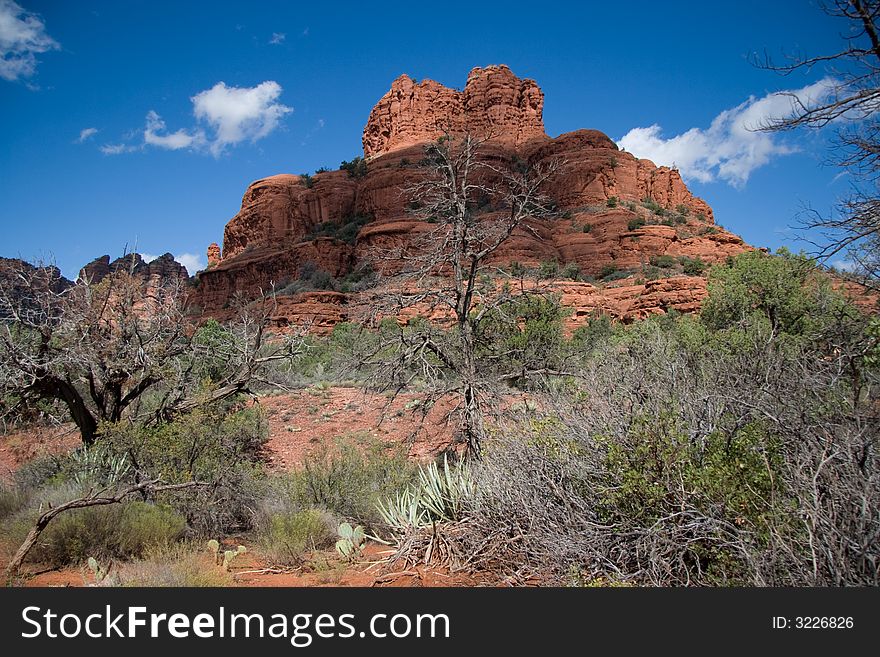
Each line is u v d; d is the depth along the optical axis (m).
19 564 5.30
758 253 20.53
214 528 7.62
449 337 10.32
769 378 4.40
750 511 3.54
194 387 13.38
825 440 3.38
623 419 4.41
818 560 3.09
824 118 5.37
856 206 5.39
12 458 14.34
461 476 6.52
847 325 4.91
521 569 4.85
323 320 56.06
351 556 6.12
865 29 5.27
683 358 5.29
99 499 5.94
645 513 3.95
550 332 15.08
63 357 11.77
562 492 4.39
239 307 16.33
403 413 15.31
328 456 10.95
